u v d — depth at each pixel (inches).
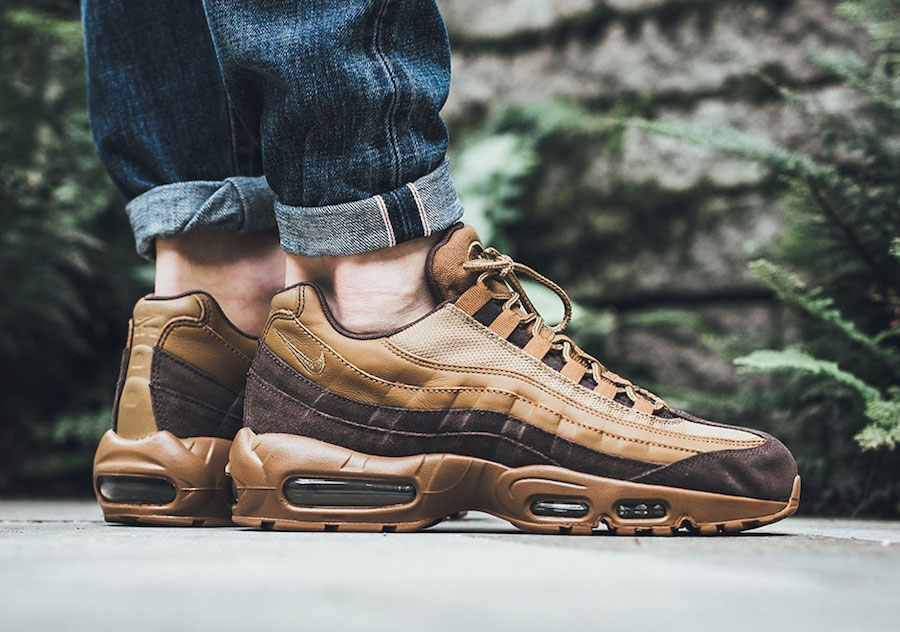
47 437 66.6
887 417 36.8
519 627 12.7
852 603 15.2
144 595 14.7
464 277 28.0
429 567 17.8
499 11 81.9
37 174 63.8
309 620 12.9
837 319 41.7
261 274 32.1
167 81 31.2
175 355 30.4
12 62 63.1
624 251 75.2
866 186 45.6
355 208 27.2
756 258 69.2
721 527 27.1
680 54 73.8
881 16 45.7
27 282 61.6
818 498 44.0
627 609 14.4
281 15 26.9
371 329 28.0
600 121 75.9
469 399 27.7
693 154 72.6
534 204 79.9
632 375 72.3
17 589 15.0
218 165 31.4
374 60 26.8
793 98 47.9
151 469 29.6
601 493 27.1
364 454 27.7
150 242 31.5
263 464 27.8
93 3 31.9
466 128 82.9
